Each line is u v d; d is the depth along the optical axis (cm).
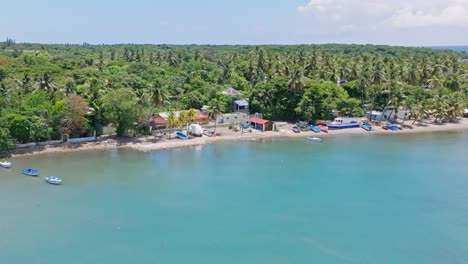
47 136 12425
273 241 6994
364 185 9806
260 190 9381
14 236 6969
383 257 6531
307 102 16312
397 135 15600
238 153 12631
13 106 12350
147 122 13962
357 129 16325
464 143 14362
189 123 15025
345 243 6956
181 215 7962
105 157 11806
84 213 7944
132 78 18362
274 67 19938
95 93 13538
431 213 8188
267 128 15650
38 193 8906
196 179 10075
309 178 10288
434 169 11162
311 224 7669
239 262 6334
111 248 6675
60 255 6419
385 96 18000
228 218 7869
